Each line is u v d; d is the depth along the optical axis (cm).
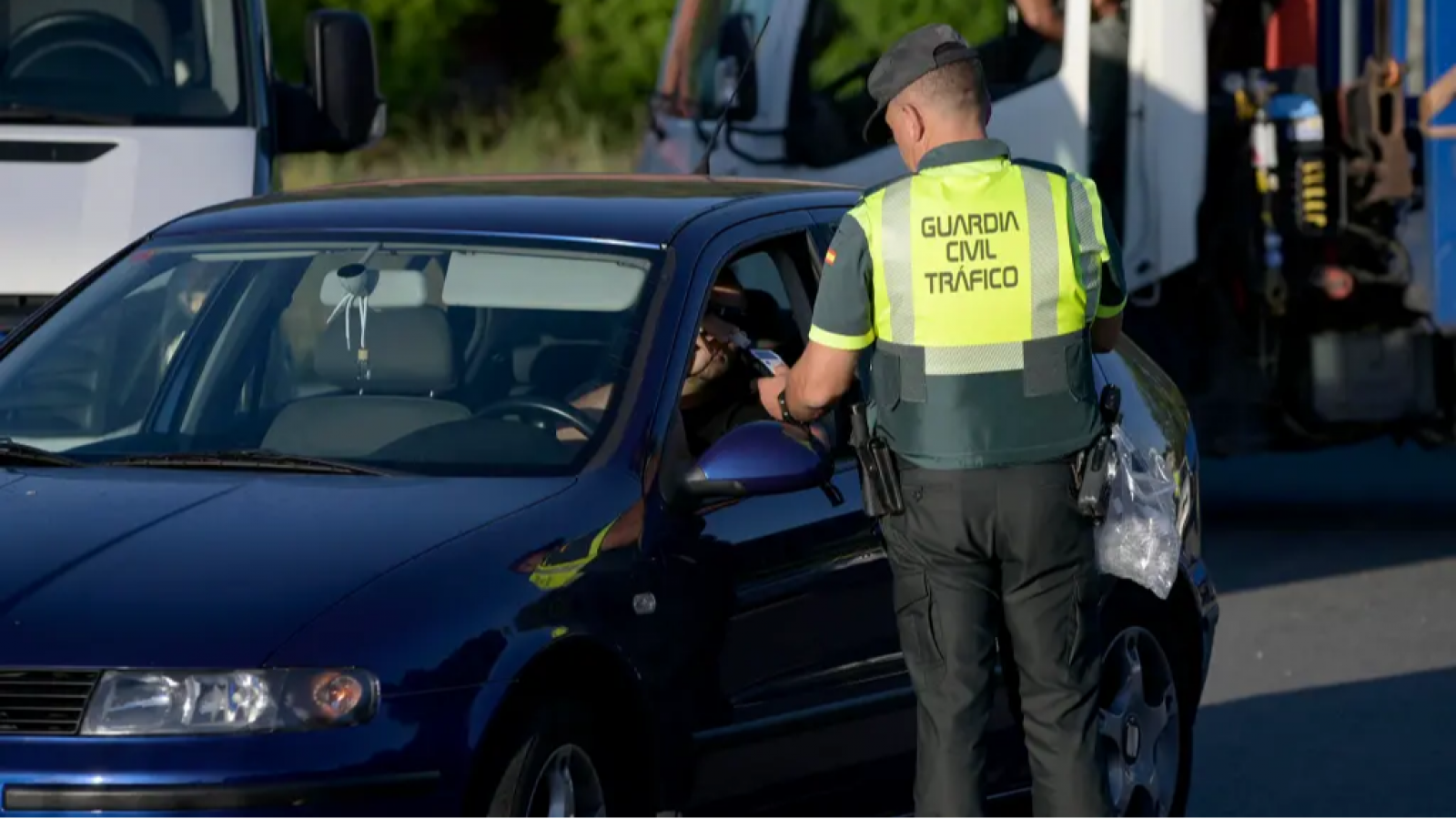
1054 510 1571
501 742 1414
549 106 6819
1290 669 2502
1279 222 3247
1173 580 1728
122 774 1332
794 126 3312
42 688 1359
